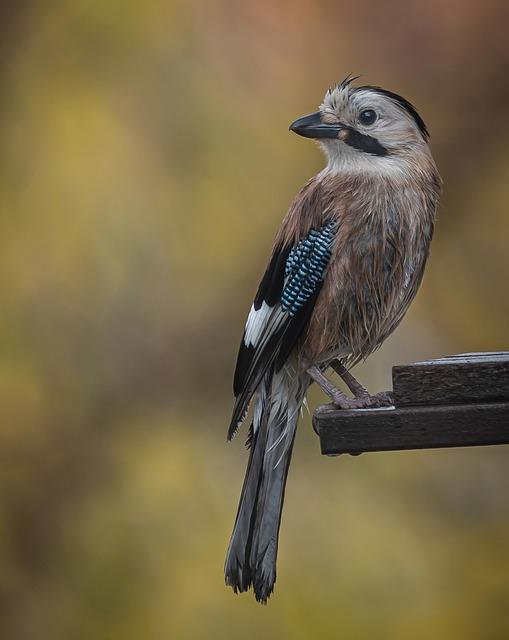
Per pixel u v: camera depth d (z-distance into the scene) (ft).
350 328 27.30
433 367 21.88
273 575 26.25
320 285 27.17
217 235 40.91
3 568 39.96
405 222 27.17
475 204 43.55
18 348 40.86
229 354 41.04
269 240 40.96
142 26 41.93
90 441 41.01
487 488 39.14
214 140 41.34
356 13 44.96
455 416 21.77
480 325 41.88
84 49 41.75
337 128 27.61
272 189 41.24
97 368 41.14
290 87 43.06
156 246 40.81
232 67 42.57
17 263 40.81
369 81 44.62
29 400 41.04
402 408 21.99
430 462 39.06
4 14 41.96
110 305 41.04
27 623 39.29
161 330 41.16
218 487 39.83
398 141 27.50
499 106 44.55
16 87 41.55
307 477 38.27
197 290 41.01
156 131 41.34
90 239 40.75
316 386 38.65
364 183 27.25
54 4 42.01
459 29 45.03
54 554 39.96
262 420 27.40
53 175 40.86
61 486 40.73
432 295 42.09
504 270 42.50
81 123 41.14
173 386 41.27
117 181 40.88
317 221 27.20
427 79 44.83
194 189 41.09
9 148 41.14
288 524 37.88
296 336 27.17
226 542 38.70
